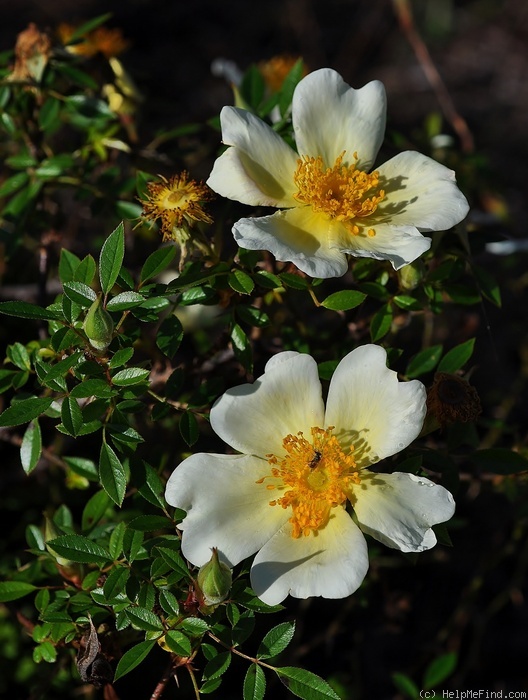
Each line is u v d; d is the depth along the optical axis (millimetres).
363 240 286
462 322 412
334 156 300
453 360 301
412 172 294
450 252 314
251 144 290
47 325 357
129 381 267
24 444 289
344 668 415
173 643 261
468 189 415
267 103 339
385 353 273
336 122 299
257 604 266
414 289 305
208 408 301
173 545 274
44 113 343
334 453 271
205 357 323
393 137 361
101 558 275
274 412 276
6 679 364
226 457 274
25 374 293
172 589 273
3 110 348
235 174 284
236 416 275
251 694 262
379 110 300
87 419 270
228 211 316
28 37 342
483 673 429
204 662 327
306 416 277
